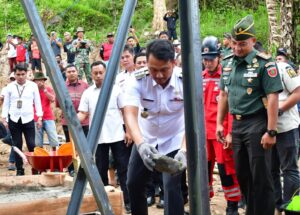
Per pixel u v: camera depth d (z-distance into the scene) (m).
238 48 4.61
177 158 3.61
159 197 6.98
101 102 2.10
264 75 4.52
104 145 6.46
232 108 4.75
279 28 15.36
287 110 5.27
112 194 4.24
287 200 5.39
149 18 26.56
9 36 19.27
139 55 6.50
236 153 4.78
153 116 4.13
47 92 8.96
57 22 26.23
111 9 27.75
